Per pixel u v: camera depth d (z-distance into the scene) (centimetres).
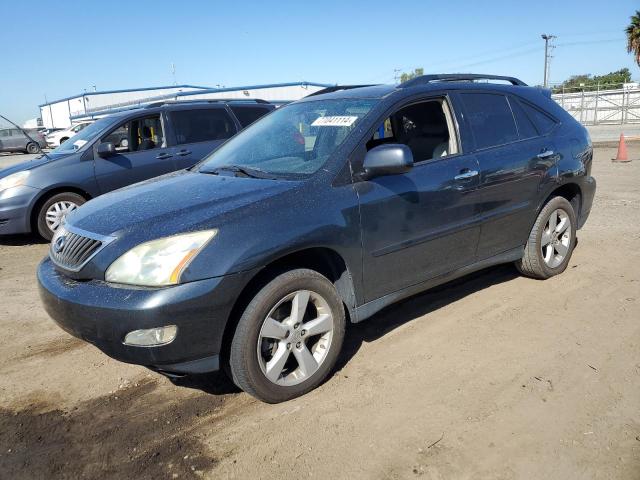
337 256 340
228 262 287
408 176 371
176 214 304
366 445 280
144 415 319
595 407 303
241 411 318
